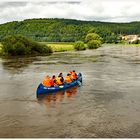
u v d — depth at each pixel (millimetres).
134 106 21812
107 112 20250
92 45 115188
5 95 25547
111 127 17141
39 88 25031
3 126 17297
